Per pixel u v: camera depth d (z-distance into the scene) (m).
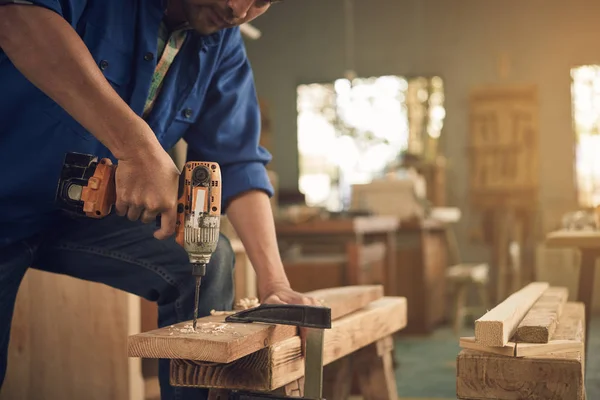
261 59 9.64
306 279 4.29
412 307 6.00
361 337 1.91
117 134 1.39
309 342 1.54
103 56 1.66
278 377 1.46
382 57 9.38
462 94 9.13
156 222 1.82
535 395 1.46
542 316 1.70
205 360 1.32
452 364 4.63
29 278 2.65
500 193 8.90
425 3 9.27
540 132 8.92
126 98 1.71
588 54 8.88
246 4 1.62
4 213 1.70
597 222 3.51
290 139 9.53
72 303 2.60
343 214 5.36
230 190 1.89
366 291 2.07
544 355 1.48
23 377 2.66
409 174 6.44
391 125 9.37
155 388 2.76
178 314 1.82
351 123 9.46
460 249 8.91
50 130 1.63
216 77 1.93
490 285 8.23
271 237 1.87
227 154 1.93
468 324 6.80
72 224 1.83
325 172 9.52
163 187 1.40
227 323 1.50
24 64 1.38
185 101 1.85
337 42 9.48
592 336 5.72
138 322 2.58
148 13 1.71
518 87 8.94
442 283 6.71
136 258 1.81
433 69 9.23
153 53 1.71
